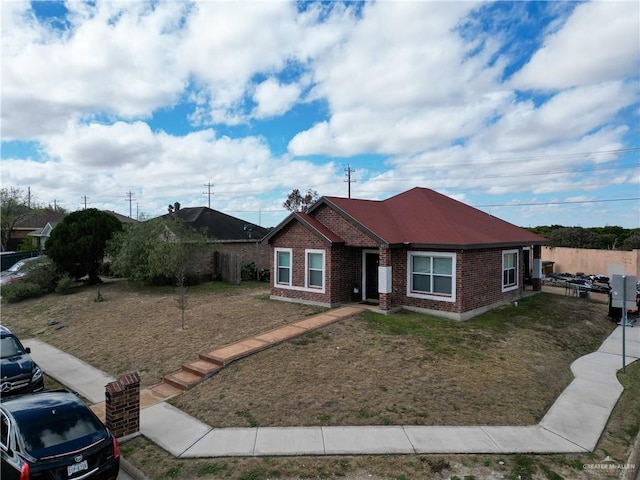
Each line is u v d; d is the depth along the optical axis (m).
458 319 15.09
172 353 12.65
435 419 8.40
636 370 11.60
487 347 12.40
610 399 9.61
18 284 23.20
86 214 25.52
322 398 9.23
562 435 7.91
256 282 26.25
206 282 25.67
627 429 8.27
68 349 14.40
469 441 7.61
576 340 14.16
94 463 6.14
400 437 7.73
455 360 11.29
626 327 16.41
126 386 8.02
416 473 6.66
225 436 7.90
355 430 8.00
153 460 7.20
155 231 23.27
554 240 36.75
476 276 15.99
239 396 9.52
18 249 46.06
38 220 53.34
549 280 26.70
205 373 10.65
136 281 24.80
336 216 17.28
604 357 12.80
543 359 11.84
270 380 10.18
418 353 11.69
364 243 16.33
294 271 18.20
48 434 6.20
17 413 6.48
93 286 25.09
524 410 8.84
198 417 8.75
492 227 19.00
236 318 15.77
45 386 11.09
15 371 10.09
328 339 12.81
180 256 22.50
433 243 15.38
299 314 15.84
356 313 15.63
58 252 24.19
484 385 9.88
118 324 16.52
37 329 17.48
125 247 23.20
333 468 6.80
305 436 7.80
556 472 6.71
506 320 15.46
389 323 14.42
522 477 6.54
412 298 16.25
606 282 24.97
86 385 11.02
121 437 7.93
